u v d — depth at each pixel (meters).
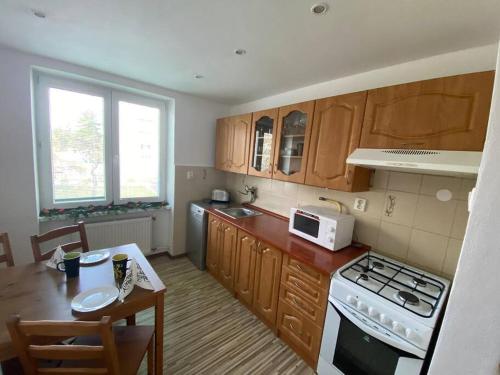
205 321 1.99
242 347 1.74
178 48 1.63
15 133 1.89
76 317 1.01
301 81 2.11
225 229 2.40
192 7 1.16
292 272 1.68
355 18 1.15
